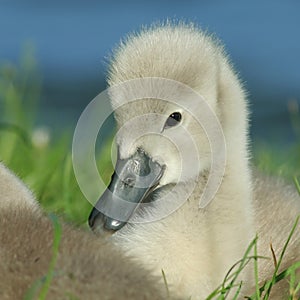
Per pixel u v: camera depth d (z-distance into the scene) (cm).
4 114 5269
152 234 2914
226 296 2848
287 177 3928
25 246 2534
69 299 2361
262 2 9394
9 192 2922
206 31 3172
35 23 8862
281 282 3005
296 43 8681
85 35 8706
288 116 7188
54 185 3900
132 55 3008
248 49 8556
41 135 4569
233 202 3014
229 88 3088
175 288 2795
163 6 9188
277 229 3256
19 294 2406
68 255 2494
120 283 2420
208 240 2922
